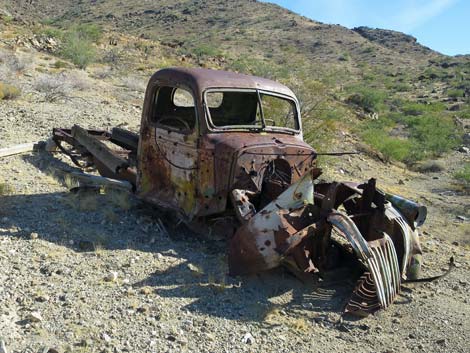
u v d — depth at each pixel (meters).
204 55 37.94
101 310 5.14
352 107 30.69
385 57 111.25
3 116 11.98
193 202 6.67
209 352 4.78
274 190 6.38
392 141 19.80
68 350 4.44
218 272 6.21
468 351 5.36
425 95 55.22
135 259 6.28
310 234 5.82
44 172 8.98
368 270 6.17
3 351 4.24
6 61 18.94
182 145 6.77
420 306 6.21
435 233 10.65
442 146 22.92
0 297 5.09
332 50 115.88
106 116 13.86
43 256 6.04
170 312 5.29
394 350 5.23
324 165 13.99
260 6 148.12
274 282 6.20
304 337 5.25
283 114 8.36
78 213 7.36
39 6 135.75
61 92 15.48
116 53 27.23
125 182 7.66
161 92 7.37
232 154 6.28
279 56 83.00
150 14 137.62
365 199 6.35
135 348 4.64
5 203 7.38
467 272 7.64
